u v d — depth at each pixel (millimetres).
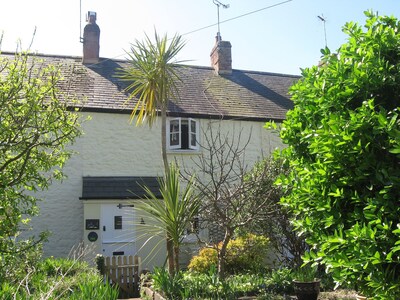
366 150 4262
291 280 9008
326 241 4504
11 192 7145
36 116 6945
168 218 8742
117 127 15039
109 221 13938
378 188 4363
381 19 4996
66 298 5949
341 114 4664
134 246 13969
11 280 6809
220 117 16047
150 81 10438
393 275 4027
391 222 3943
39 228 13703
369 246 3941
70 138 7590
